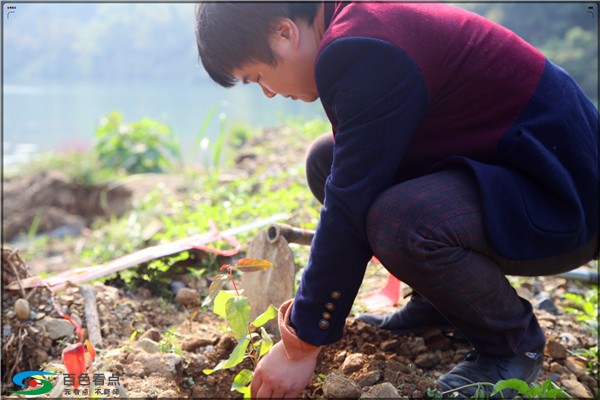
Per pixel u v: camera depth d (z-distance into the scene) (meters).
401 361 2.09
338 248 1.68
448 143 1.80
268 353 1.72
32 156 11.88
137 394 1.84
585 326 2.57
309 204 3.80
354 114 1.66
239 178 5.48
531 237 1.74
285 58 1.76
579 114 1.85
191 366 2.11
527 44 1.88
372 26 1.68
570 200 1.77
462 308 1.77
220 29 1.72
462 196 1.72
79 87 57.16
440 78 1.72
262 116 17.67
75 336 2.35
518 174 1.78
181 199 5.33
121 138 9.16
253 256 2.30
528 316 1.85
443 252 1.68
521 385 1.74
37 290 2.48
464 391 1.84
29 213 8.83
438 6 1.82
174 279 2.93
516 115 1.78
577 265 1.98
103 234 5.55
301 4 1.74
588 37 25.75
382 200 1.69
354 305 2.50
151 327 2.51
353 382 1.85
